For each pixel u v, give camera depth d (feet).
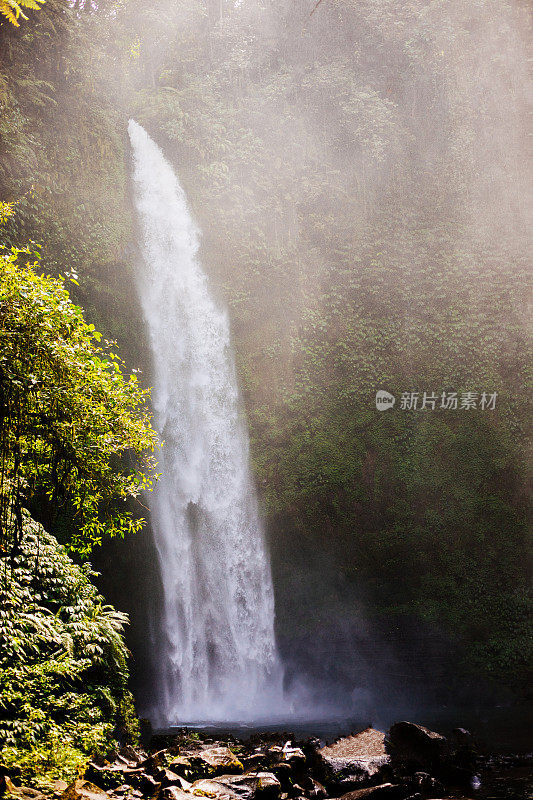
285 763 20.90
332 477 54.65
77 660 21.93
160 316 57.16
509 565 52.01
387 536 53.36
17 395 17.03
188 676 50.75
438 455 54.80
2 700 18.34
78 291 51.24
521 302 57.06
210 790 18.03
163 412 55.67
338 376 57.41
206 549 54.54
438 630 50.75
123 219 54.95
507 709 43.34
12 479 18.99
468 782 21.06
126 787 18.19
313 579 53.42
